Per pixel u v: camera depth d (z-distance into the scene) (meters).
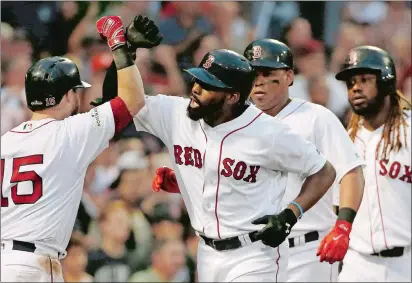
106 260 30.41
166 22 37.75
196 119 18.66
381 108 24.61
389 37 42.69
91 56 36.72
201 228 19.20
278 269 19.30
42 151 17.98
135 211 31.58
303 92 38.09
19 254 17.78
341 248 20.09
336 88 38.81
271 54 22.11
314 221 23.05
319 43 40.47
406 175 24.45
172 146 19.34
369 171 24.69
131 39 18.38
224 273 19.14
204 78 18.22
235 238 18.89
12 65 35.09
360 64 24.00
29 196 17.89
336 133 22.05
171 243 31.19
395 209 24.50
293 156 18.64
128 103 18.34
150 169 32.94
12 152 18.17
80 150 18.03
